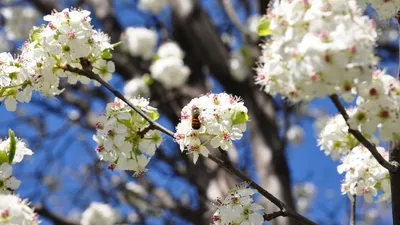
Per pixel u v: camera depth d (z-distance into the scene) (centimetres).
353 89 76
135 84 179
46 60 87
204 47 187
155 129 87
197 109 84
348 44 72
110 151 88
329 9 74
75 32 87
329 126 92
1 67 86
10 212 80
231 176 167
